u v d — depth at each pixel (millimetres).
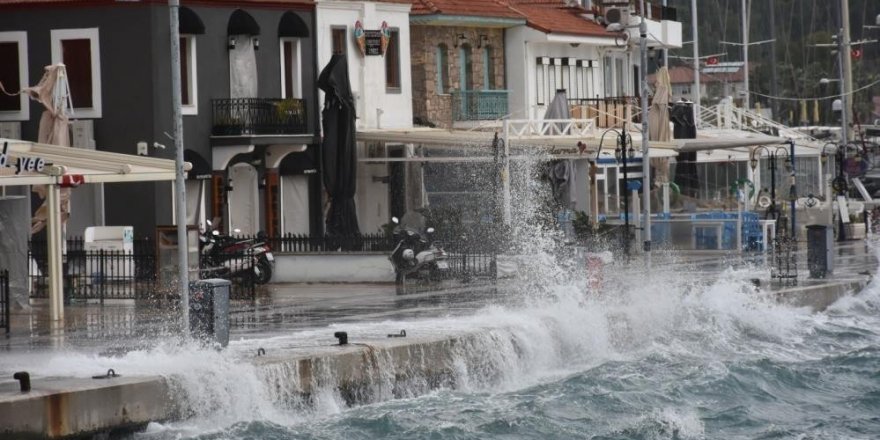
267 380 63531
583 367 82250
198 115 125812
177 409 60188
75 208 121750
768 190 177000
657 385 78438
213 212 127375
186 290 69875
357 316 85188
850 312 107875
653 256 129500
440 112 153125
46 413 55594
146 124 122062
